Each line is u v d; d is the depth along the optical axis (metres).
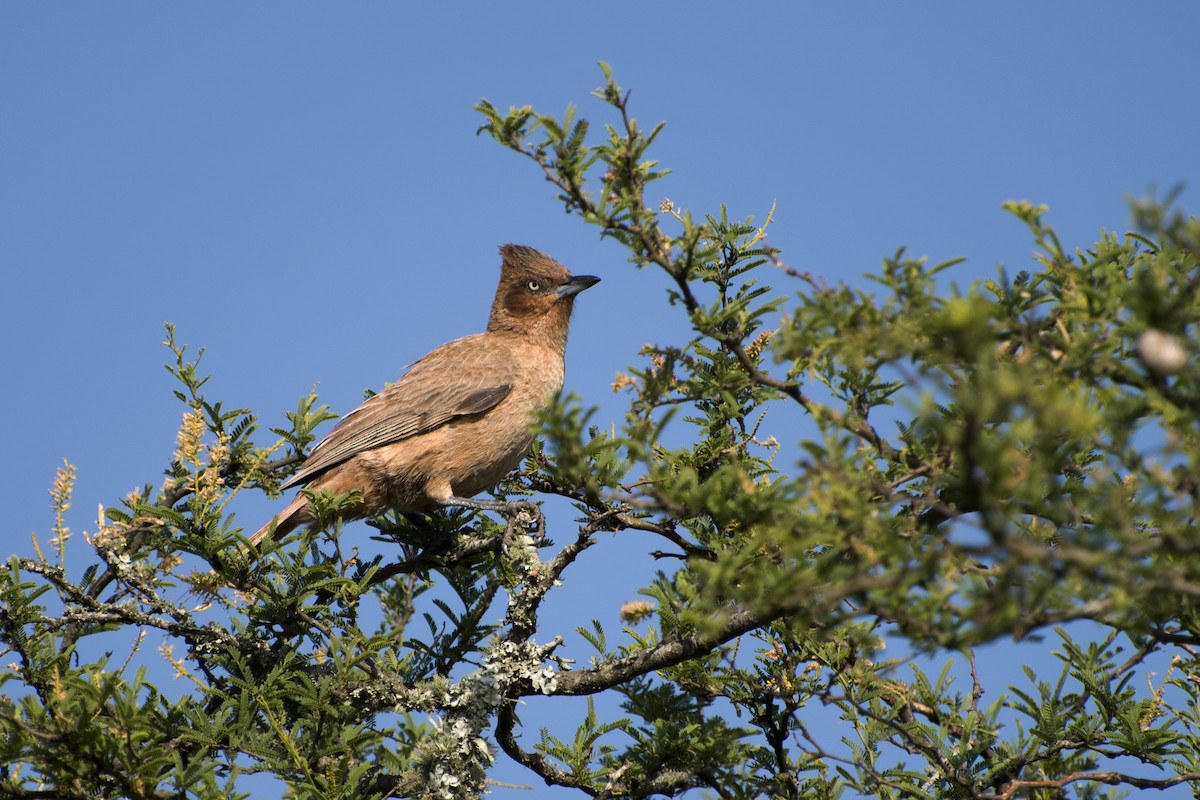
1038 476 5.24
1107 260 7.13
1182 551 5.55
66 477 10.72
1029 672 9.97
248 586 10.52
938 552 5.75
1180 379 6.03
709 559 10.82
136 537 11.47
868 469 7.77
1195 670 10.10
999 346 7.25
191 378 12.38
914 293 6.63
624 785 10.25
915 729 10.08
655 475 7.29
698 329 8.41
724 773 10.18
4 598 9.59
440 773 10.12
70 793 8.73
